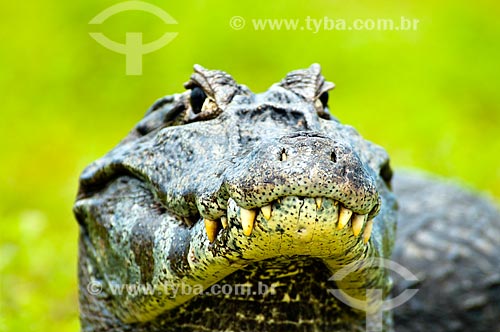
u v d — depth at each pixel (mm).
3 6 36438
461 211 18609
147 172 10562
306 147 7988
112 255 11172
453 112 32375
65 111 31984
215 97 10422
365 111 30938
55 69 33219
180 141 10219
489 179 25562
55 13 35531
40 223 22734
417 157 25656
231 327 10305
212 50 30859
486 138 31281
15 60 34094
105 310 11555
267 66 31078
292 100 10375
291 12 32375
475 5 38594
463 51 35781
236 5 31562
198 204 9008
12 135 30844
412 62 34125
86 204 11719
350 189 7898
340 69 32688
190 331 10617
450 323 17328
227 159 9461
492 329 17469
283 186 7844
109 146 29844
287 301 10133
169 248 9828
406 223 17984
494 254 17797
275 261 9570
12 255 19875
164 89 30672
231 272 9281
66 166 29609
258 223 8195
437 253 17484
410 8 36406
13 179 28078
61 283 18656
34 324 16531
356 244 8633
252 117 10016
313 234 8070
